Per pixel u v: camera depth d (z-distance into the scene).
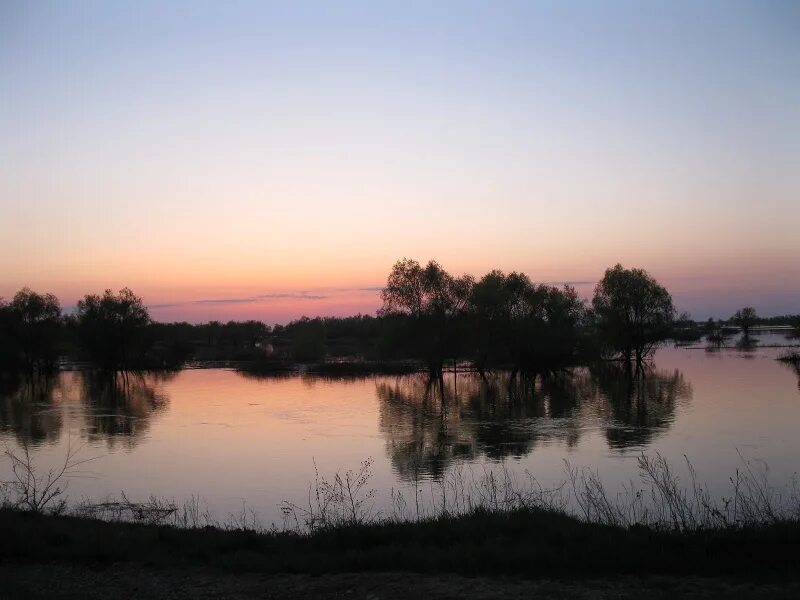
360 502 18.56
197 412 45.75
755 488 20.58
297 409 47.12
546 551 10.19
